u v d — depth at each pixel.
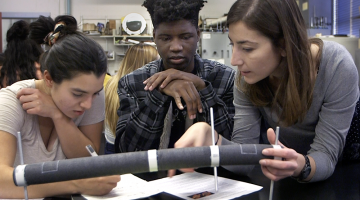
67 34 1.01
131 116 1.21
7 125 0.91
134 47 2.06
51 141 1.09
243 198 0.79
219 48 3.93
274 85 1.05
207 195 0.80
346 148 1.16
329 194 0.83
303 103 0.95
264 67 0.90
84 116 1.15
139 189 0.86
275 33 0.86
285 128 1.15
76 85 0.89
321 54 0.97
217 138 0.99
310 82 0.94
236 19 0.87
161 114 1.14
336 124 0.97
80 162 0.66
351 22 3.88
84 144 1.08
